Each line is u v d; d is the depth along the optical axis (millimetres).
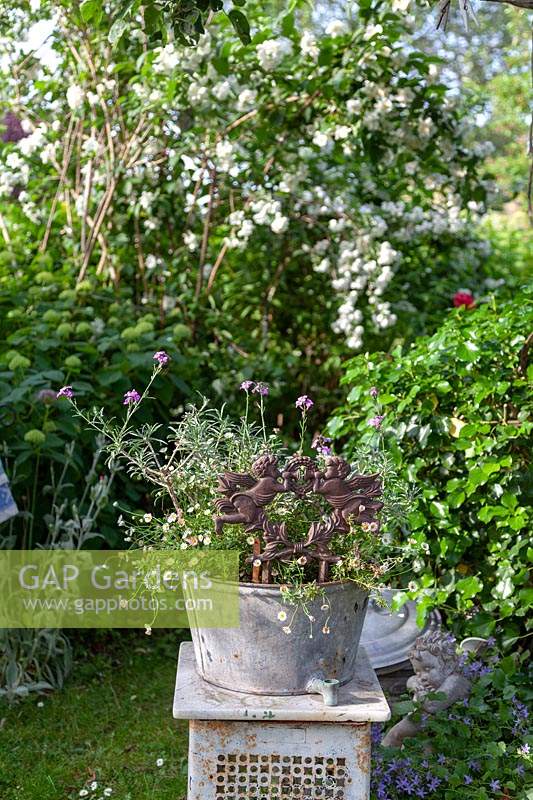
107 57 4211
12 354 3559
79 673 3369
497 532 2832
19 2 4262
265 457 1914
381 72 4117
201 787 1903
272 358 4832
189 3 2391
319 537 1918
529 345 2895
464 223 4871
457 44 10461
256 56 4078
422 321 4703
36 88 4578
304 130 4410
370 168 4660
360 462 2387
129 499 3801
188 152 4398
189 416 2201
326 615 1906
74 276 4562
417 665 2518
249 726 1895
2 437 3439
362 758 1901
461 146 4613
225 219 4766
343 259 4535
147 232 4633
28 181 4789
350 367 3379
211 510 1983
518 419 2873
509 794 2326
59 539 3557
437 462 2992
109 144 4414
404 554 2189
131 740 2893
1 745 2840
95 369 3910
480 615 2795
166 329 4066
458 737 2428
